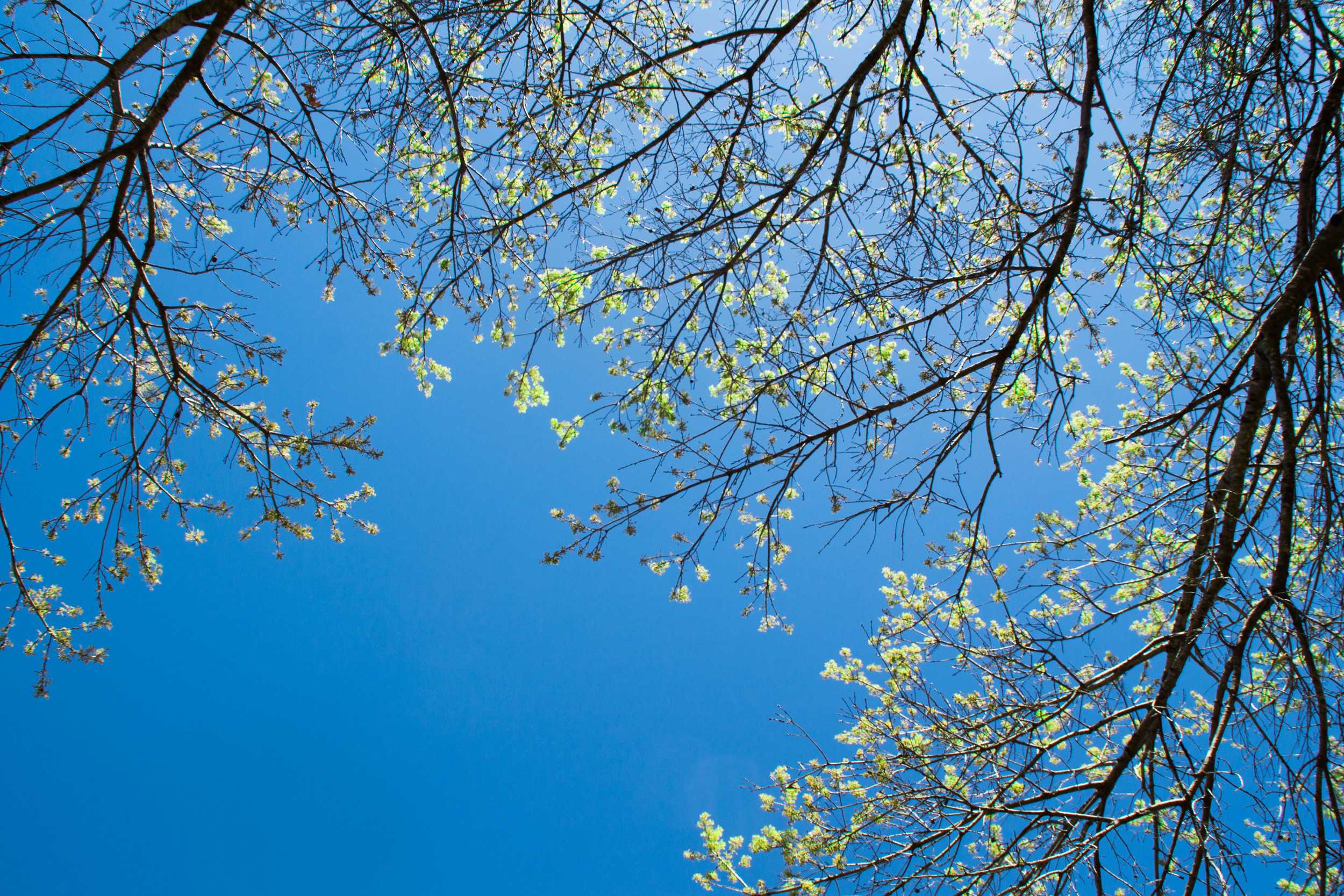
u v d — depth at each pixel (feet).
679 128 15.31
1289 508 13.83
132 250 15.47
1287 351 13.60
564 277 16.61
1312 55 13.92
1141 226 14.01
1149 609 19.54
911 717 18.02
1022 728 16.60
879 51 14.10
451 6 14.37
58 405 15.72
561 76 14.51
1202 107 14.66
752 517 17.53
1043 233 13.89
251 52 14.94
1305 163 13.85
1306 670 14.11
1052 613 19.95
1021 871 14.99
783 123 15.92
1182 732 13.91
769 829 16.97
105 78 12.80
